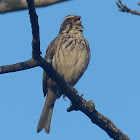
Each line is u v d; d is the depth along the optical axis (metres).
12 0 11.68
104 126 12.68
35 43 10.50
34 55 10.89
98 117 12.62
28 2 9.41
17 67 10.93
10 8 11.76
